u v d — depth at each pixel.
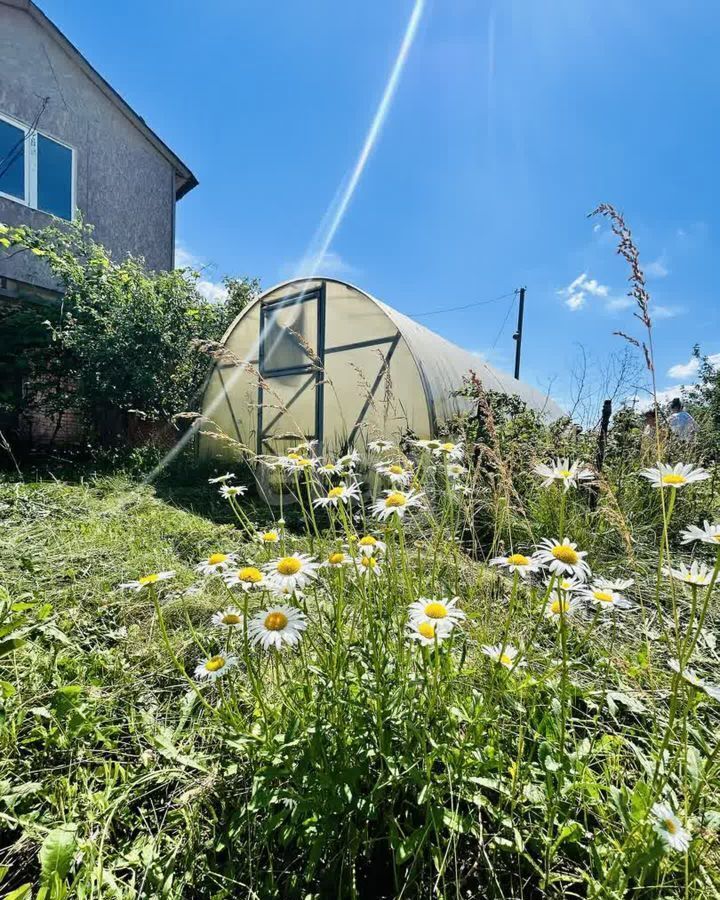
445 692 0.97
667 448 2.93
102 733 1.22
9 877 0.91
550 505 2.61
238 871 0.86
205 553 2.80
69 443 7.11
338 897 0.78
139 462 5.86
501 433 3.40
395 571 1.23
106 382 6.06
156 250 9.23
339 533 1.67
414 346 4.61
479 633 1.20
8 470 5.12
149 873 0.86
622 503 2.65
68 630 1.77
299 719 0.96
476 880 0.85
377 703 0.93
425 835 0.79
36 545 2.72
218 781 1.03
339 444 5.06
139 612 2.01
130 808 1.04
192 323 7.23
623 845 0.77
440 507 1.85
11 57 7.09
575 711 1.21
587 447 3.23
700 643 1.50
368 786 0.93
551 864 0.85
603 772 1.00
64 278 6.52
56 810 1.02
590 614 1.54
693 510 2.69
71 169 7.84
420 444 1.49
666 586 2.01
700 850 0.74
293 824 0.85
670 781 0.92
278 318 5.81
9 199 7.06
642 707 1.14
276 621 0.92
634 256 1.51
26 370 6.38
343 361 5.10
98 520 3.26
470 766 0.92
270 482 4.32
